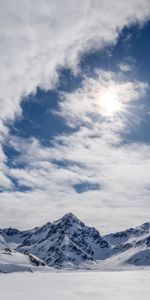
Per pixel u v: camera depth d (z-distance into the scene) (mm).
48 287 154750
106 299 111062
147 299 110812
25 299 112312
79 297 116625
